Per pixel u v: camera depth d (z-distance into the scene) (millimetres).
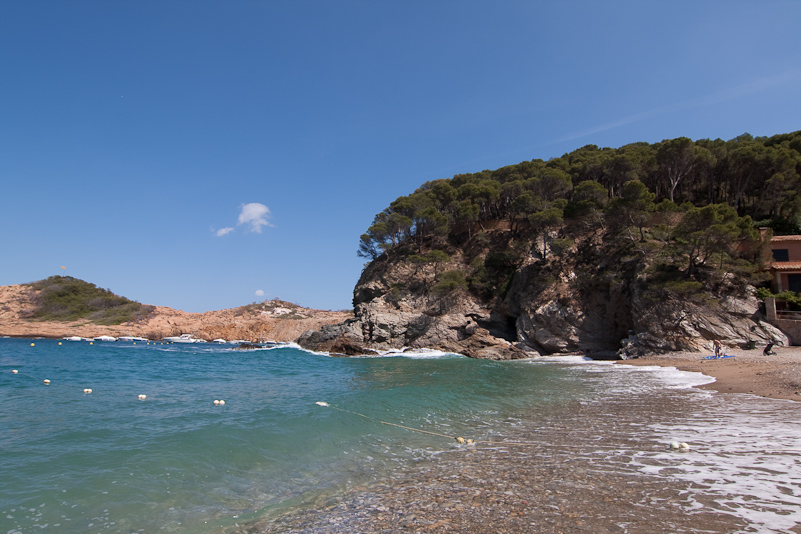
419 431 13461
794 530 5953
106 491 8117
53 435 11500
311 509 7547
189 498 8039
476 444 11930
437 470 9672
